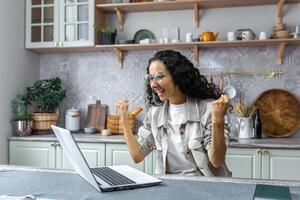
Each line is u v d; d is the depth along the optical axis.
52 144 2.85
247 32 2.81
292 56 2.95
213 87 1.70
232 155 2.51
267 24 2.99
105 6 3.03
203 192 1.12
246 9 3.03
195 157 1.54
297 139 2.75
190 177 1.33
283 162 2.44
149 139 1.71
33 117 3.09
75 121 3.21
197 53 3.05
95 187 1.16
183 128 1.58
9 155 2.96
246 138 2.79
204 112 1.58
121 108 1.70
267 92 2.98
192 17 3.13
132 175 1.33
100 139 2.75
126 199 1.05
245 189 1.15
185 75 1.57
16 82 3.12
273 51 2.98
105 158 2.75
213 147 1.41
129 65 3.26
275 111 2.95
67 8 3.11
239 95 3.03
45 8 3.17
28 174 1.38
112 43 3.08
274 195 1.04
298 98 2.92
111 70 3.31
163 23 3.18
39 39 3.19
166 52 1.60
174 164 1.60
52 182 1.26
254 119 2.85
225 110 1.37
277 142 2.55
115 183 1.19
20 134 2.99
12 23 3.06
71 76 3.39
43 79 3.44
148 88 1.72
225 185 1.21
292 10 2.95
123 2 3.20
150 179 1.26
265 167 2.46
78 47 3.11
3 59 2.94
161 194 1.10
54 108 3.30
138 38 3.20
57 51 3.36
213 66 3.08
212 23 3.08
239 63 3.04
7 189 1.17
